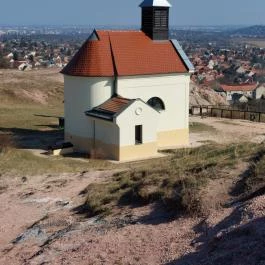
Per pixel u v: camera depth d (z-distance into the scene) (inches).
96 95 1362.0
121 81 1368.1
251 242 429.7
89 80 1355.8
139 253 507.5
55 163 1157.7
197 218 561.0
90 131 1373.0
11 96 2433.6
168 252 487.5
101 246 549.3
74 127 1409.9
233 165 687.7
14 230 693.9
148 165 974.4
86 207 733.9
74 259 531.8
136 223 607.2
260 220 466.6
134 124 1304.1
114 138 1298.0
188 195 600.7
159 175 764.6
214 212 554.6
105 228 617.9
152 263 472.7
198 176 667.4
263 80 6614.2
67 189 872.3
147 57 1421.0
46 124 1777.8
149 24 1459.2
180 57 1476.4
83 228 639.1
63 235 625.9
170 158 1090.7
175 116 1478.8
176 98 1473.9
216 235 474.6
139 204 681.6
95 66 1353.3
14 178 970.1
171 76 1449.3
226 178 639.1
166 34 1481.3
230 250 431.5
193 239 502.0
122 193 738.8
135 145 1315.2
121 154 1293.1
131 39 1430.9
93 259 519.8
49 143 1461.6
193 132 1658.5
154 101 1441.9
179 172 729.6
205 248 465.1
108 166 1158.3
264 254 400.5
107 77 1354.6
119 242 550.6
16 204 809.5
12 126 1710.1
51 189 879.7
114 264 494.9
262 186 585.3
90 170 1058.1
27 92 2527.1
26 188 902.4
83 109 1380.4
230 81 6220.5
